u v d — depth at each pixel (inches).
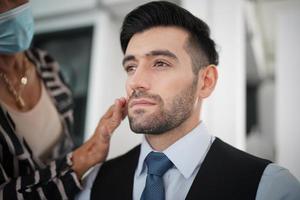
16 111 36.5
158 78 27.7
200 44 30.3
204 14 49.8
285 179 26.6
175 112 27.6
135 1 59.5
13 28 34.9
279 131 57.5
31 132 37.7
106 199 30.5
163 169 28.7
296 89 57.7
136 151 33.6
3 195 29.7
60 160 32.5
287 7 61.0
